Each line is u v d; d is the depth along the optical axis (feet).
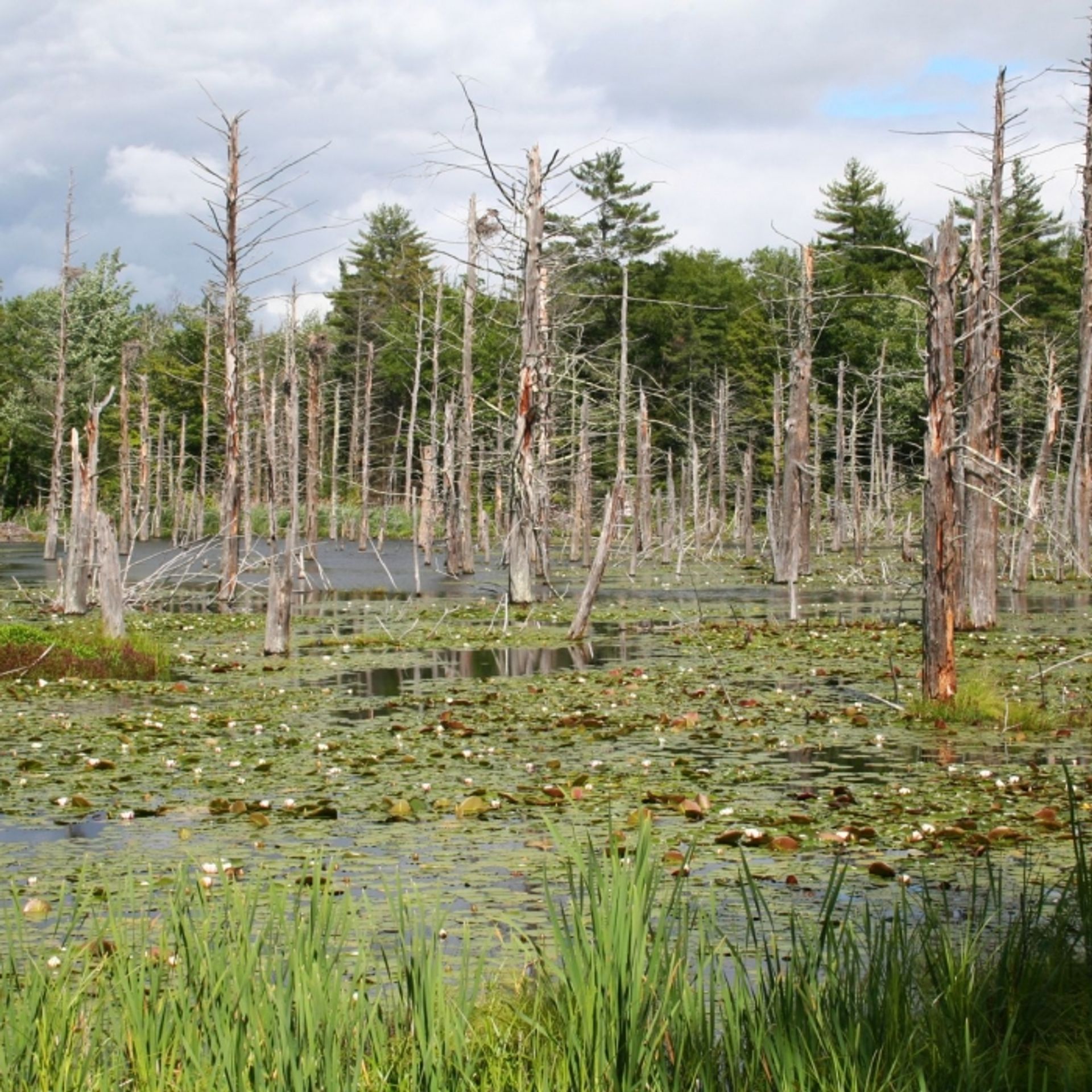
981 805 32.63
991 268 87.56
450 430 142.20
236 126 98.68
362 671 63.26
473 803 32.48
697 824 30.94
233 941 16.35
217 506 223.30
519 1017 15.74
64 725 46.21
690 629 82.43
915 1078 13.58
